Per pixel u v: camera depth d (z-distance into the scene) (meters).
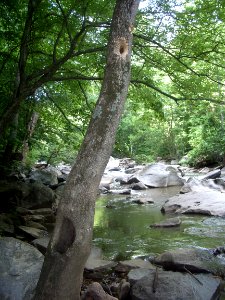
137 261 6.11
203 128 22.97
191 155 24.77
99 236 8.23
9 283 4.36
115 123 3.69
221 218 9.61
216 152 22.88
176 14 7.75
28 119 13.98
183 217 9.98
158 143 30.28
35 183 12.09
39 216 9.66
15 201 10.37
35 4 8.18
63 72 9.84
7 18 9.73
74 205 3.48
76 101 12.57
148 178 17.34
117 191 15.16
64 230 3.52
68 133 13.95
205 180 14.98
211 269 5.59
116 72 3.72
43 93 12.46
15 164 13.57
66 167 22.84
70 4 8.32
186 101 9.82
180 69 8.84
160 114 10.80
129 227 9.08
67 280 3.44
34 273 4.53
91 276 5.57
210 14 7.55
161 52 8.87
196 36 8.11
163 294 4.45
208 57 8.36
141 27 8.47
